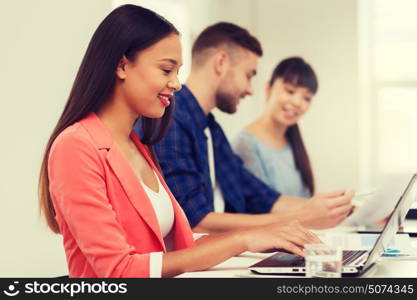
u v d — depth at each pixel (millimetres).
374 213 2434
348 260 1636
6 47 2848
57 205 1582
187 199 2662
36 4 3002
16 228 2887
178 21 4887
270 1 5512
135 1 4254
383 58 5773
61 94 3141
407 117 5734
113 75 1648
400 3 5734
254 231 1639
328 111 5469
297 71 4746
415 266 1692
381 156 5746
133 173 1640
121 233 1553
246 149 4703
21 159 2922
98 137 1610
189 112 2875
